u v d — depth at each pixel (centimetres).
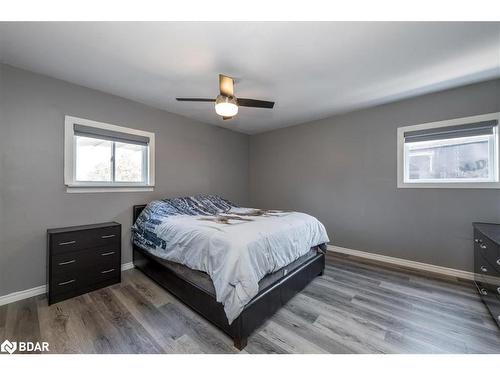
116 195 288
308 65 215
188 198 336
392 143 314
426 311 196
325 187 386
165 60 207
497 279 178
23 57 200
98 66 217
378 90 273
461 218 267
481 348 152
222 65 216
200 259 185
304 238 241
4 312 193
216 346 154
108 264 246
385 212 322
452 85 260
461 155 272
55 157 238
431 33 169
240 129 462
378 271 286
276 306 190
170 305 206
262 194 485
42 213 229
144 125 316
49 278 207
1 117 207
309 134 406
